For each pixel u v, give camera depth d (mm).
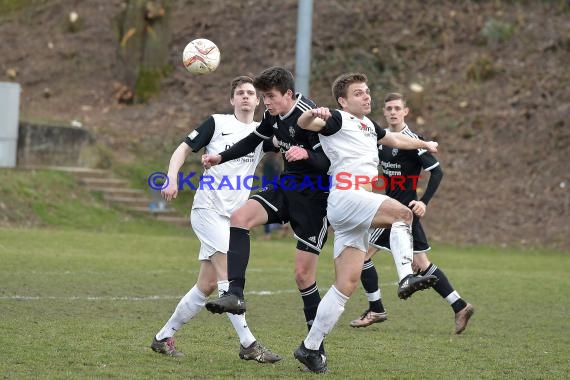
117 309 27594
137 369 18594
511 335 25156
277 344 22609
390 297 33125
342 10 86875
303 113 18781
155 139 74688
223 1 92312
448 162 69688
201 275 20984
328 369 19500
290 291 33469
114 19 83938
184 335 23484
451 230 62312
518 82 76188
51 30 95875
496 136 71562
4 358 19109
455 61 80188
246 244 19328
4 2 100375
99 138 73750
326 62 81625
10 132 64875
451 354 21859
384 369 19641
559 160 67938
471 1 86500
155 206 63812
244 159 21594
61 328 23406
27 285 32219
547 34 80875
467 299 32969
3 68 90062
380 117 75375
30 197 60344
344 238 18969
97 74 87938
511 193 65562
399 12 86250
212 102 80125
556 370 20000
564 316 29125
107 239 52438
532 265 49500
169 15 82938
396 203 18609
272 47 84875
